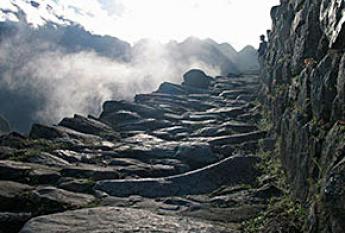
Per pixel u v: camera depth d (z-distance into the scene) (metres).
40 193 13.15
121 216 11.58
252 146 18.69
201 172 15.67
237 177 15.73
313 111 12.05
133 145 19.52
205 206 13.46
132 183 14.75
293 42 16.92
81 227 10.69
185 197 14.39
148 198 14.27
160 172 16.53
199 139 20.31
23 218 11.84
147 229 10.73
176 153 18.27
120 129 23.50
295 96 14.61
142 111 26.11
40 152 17.03
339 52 10.86
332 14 11.41
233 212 12.85
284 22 20.09
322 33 12.79
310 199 10.47
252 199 13.66
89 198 13.56
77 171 15.36
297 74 15.20
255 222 11.79
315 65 12.97
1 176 14.35
